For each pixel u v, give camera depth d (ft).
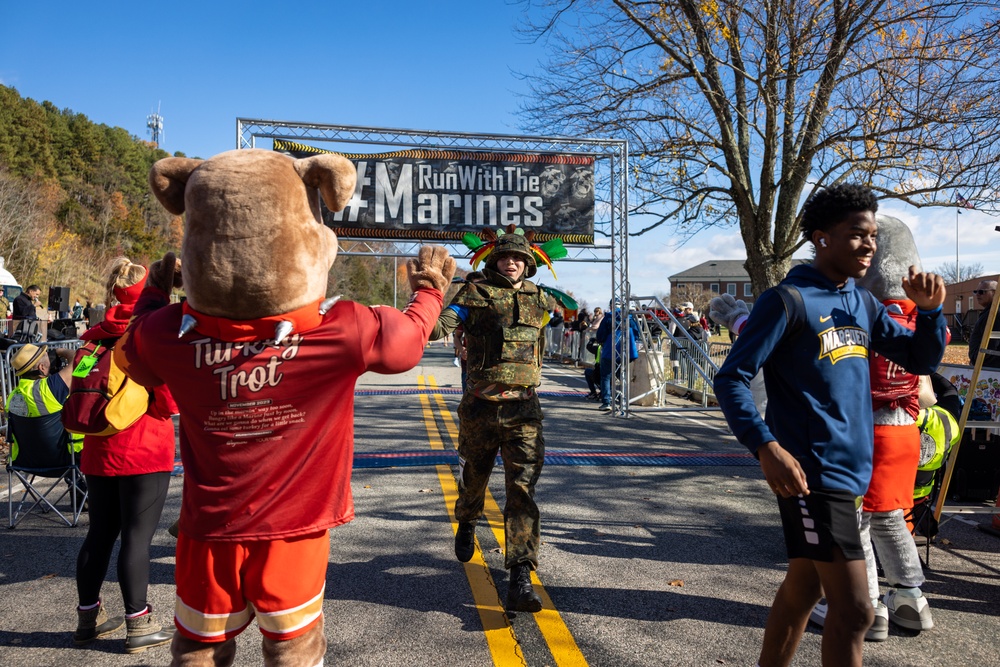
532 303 12.46
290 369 6.24
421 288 7.73
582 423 32.04
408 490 19.39
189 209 6.06
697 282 333.62
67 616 11.50
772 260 40.27
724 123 40.68
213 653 6.43
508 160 32.60
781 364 7.84
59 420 15.79
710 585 12.83
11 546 14.98
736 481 21.06
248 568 6.25
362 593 12.32
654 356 39.17
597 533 15.90
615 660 9.95
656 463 23.38
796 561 7.86
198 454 6.33
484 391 12.13
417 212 31.65
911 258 11.89
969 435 18.21
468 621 11.21
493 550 14.64
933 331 8.16
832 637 7.22
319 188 6.55
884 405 10.57
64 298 69.62
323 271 6.56
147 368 6.65
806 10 34.94
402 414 32.96
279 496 6.20
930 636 10.94
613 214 34.30
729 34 36.50
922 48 33.96
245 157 6.24
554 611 11.62
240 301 6.03
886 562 11.27
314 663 6.47
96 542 10.42
